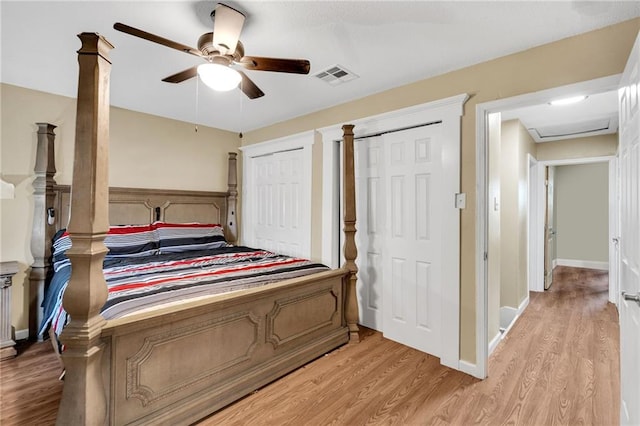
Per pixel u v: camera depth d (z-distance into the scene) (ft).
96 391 4.54
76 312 4.42
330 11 5.64
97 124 4.47
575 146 14.40
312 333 8.24
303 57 7.34
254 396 6.60
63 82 8.91
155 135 12.05
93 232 4.42
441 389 6.96
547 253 16.14
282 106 10.93
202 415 5.85
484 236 7.55
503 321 11.03
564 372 7.70
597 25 5.97
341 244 11.16
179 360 5.65
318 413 6.10
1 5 5.47
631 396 4.74
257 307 6.89
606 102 9.93
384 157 9.77
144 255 10.16
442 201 8.20
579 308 12.71
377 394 6.73
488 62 7.44
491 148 9.04
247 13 5.68
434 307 8.58
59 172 9.89
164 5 5.49
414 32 6.31
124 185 11.33
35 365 7.80
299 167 12.28
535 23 5.95
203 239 12.01
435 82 8.34
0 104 8.90
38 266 9.26
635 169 4.63
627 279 5.23
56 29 6.25
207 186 13.64
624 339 5.28
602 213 21.22
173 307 5.51
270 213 13.48
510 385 7.13
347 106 10.44
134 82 8.93
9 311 8.21
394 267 9.53
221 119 12.53
